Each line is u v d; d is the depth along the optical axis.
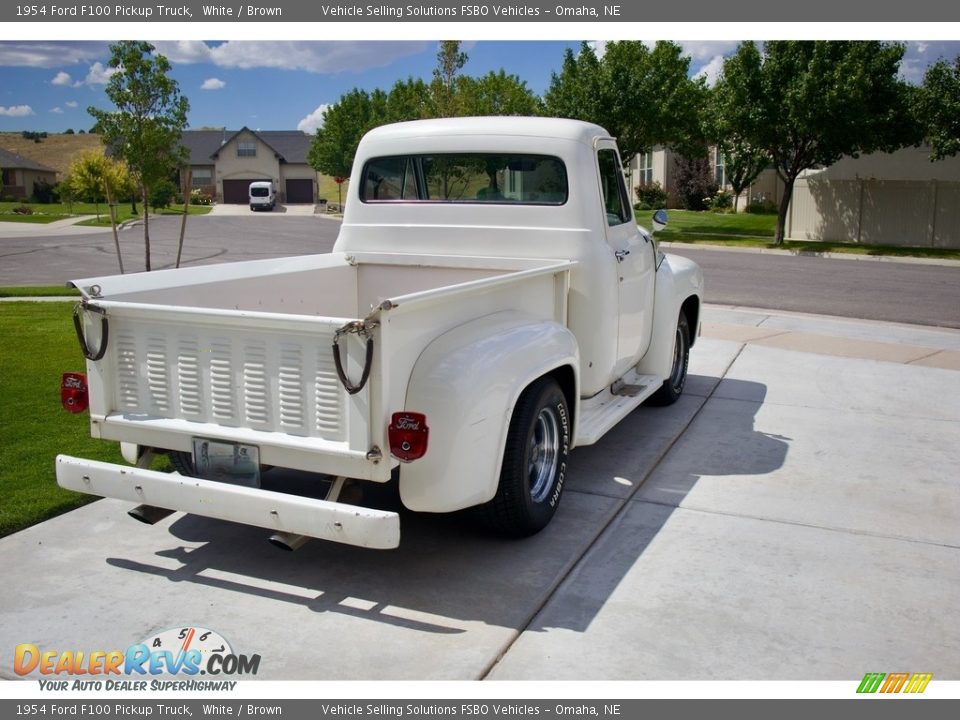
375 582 3.90
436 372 3.59
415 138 5.50
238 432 3.60
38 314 10.60
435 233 5.51
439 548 4.26
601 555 4.19
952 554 4.24
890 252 21.86
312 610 3.64
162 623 3.53
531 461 4.34
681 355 7.02
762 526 4.56
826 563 4.12
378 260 5.64
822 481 5.26
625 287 5.48
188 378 3.69
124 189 29.19
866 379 7.99
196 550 4.23
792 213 26.22
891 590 3.86
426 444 3.30
